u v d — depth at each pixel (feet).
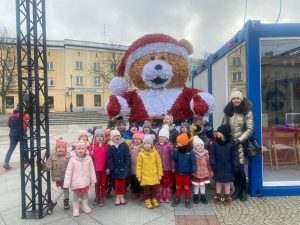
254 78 19.20
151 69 22.12
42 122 18.20
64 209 18.33
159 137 19.17
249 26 19.15
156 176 18.11
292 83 20.71
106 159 18.92
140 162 18.16
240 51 21.35
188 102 23.13
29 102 17.22
